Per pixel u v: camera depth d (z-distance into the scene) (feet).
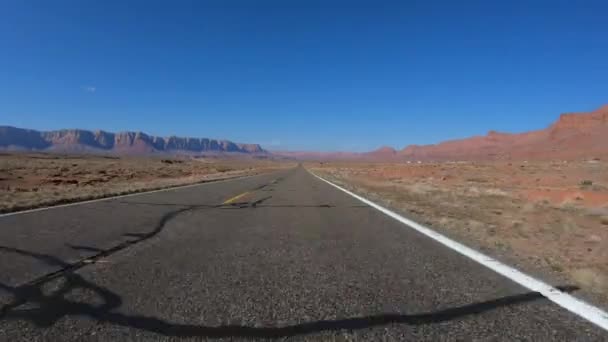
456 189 72.84
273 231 26.30
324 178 127.44
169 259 18.22
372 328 10.24
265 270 16.29
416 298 12.69
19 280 14.55
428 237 24.26
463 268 16.65
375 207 41.65
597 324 10.48
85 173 137.49
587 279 14.65
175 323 10.53
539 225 31.09
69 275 15.29
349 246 21.44
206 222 30.19
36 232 24.86
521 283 14.33
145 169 193.98
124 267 16.69
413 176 158.10
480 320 10.77
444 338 9.63
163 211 36.47
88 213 34.35
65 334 9.78
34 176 111.34
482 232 26.45
